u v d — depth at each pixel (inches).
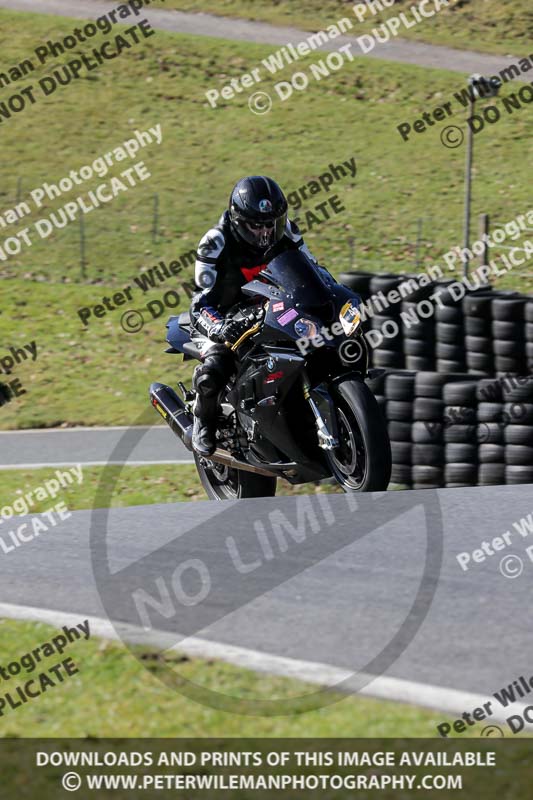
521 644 668.1
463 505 946.1
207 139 3725.4
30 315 2516.0
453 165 3481.8
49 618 744.3
